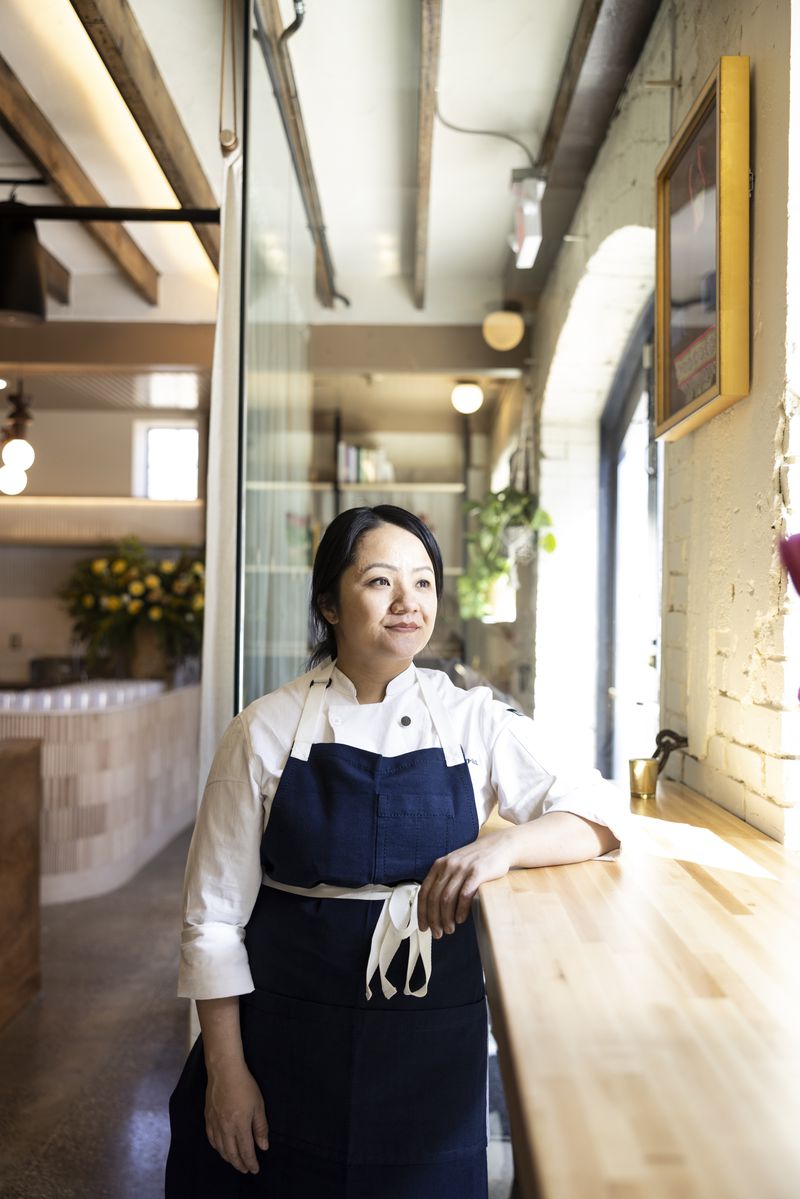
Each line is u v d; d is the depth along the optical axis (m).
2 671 7.57
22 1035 2.94
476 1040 1.37
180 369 5.37
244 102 2.30
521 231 3.29
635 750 2.68
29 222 3.85
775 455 1.53
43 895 4.27
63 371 5.46
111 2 2.47
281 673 3.26
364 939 1.33
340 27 2.50
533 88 2.75
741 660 1.71
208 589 2.25
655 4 2.29
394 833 1.33
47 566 7.61
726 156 1.63
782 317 1.50
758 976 0.90
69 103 3.44
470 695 1.46
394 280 4.22
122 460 7.34
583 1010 0.82
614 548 3.33
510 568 4.04
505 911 1.10
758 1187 0.57
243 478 2.28
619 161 2.70
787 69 1.47
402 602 1.38
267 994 1.36
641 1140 0.62
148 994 3.25
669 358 2.08
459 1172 1.32
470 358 4.27
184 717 5.77
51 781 4.29
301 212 3.63
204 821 1.41
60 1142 2.35
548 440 3.69
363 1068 1.32
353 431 5.51
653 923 1.06
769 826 1.55
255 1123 1.33
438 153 3.10
